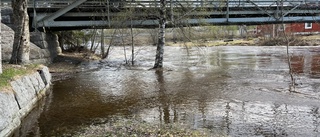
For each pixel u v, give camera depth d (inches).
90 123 381.1
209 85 628.4
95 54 1357.0
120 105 475.2
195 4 898.1
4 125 315.6
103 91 584.7
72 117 409.7
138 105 473.7
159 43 899.4
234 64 979.9
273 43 1947.6
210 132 338.0
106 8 975.6
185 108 449.4
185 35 900.6
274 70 829.2
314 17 1187.9
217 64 988.6
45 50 907.4
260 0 1084.5
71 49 1339.8
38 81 512.7
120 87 625.0
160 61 904.3
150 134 330.3
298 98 499.2
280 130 346.3
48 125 374.6
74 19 1017.5
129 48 1877.5
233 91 562.6
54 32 1146.7
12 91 370.6
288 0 1136.2
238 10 1071.0
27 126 370.0
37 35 895.7
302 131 343.0
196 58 1190.3
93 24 959.0
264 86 604.7
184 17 916.6
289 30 2345.0
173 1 878.4
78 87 625.0
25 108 408.2
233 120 385.7
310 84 620.7
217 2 1035.9
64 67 906.1
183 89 593.0
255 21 1083.9
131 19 944.3
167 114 418.6
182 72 822.5
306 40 1968.5
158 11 910.4
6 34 755.4
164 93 560.4
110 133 337.4
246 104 466.3
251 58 1152.8
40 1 907.4
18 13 586.9
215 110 434.6
